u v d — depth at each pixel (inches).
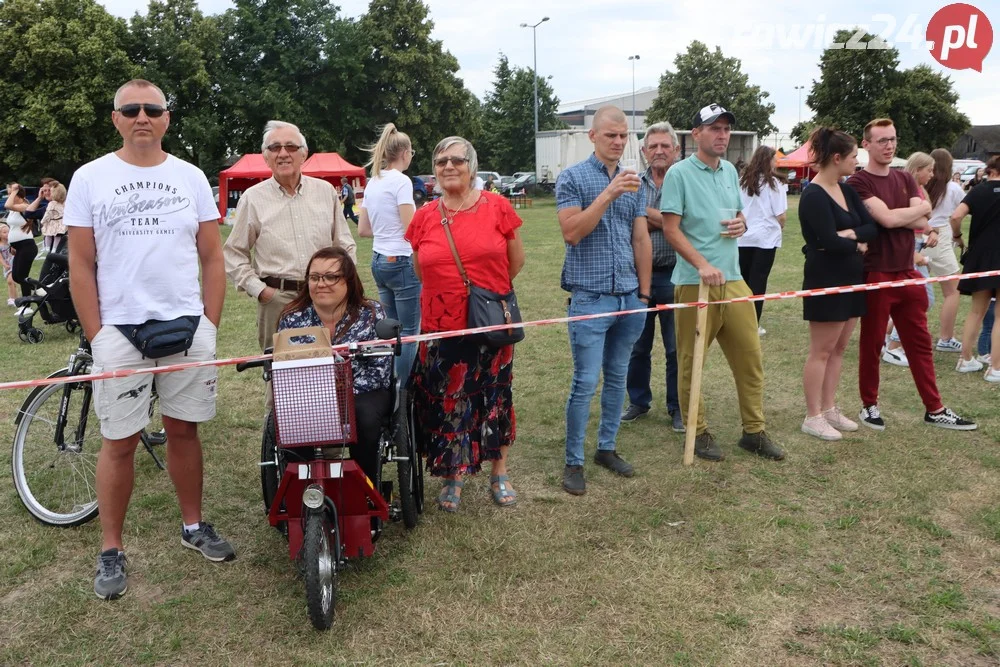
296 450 127.2
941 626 114.3
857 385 232.8
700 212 170.9
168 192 125.0
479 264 143.9
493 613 120.1
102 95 1312.7
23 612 121.9
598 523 149.3
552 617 119.0
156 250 123.8
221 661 110.0
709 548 139.1
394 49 1659.7
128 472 129.6
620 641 112.5
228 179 1079.6
